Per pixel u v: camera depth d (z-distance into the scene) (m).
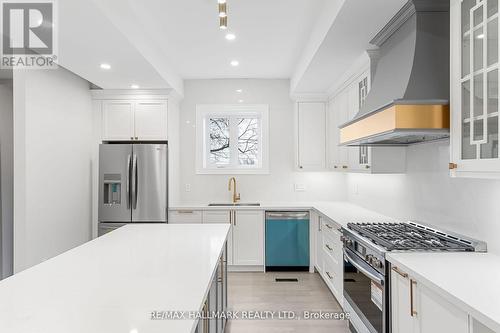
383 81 2.47
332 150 4.45
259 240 4.45
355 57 3.21
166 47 3.66
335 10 2.38
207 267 1.73
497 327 1.09
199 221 4.43
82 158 4.25
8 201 3.98
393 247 2.01
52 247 3.60
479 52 1.62
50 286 1.45
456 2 1.76
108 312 1.19
